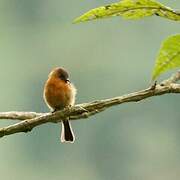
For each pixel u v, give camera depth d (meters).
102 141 36.00
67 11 41.50
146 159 34.94
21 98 37.00
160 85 4.18
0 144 34.09
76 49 39.84
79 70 39.28
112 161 35.06
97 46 39.56
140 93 4.20
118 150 35.88
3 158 33.97
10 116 4.81
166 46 3.29
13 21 40.88
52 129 33.94
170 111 35.88
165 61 3.31
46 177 33.75
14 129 4.36
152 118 36.06
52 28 41.38
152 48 37.75
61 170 34.12
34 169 33.50
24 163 33.84
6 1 41.53
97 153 35.38
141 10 3.30
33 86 37.78
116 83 37.94
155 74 3.32
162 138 35.38
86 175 34.41
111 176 34.69
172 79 4.23
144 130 36.12
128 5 3.28
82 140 35.53
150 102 36.06
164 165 33.47
